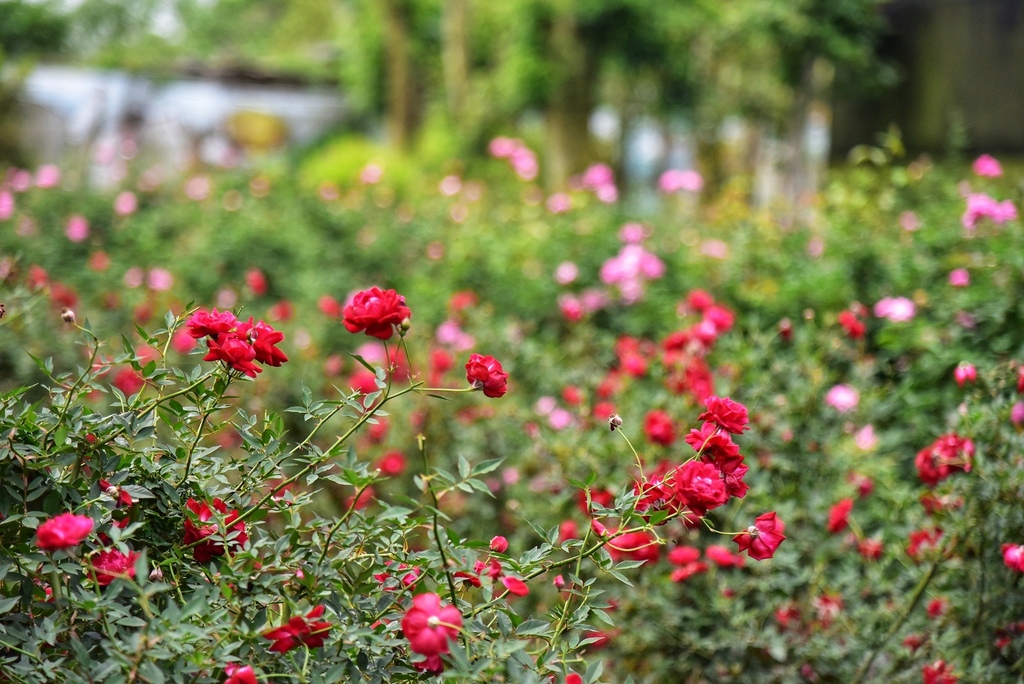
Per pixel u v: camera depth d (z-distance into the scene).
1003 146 9.69
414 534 1.79
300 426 3.80
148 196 9.30
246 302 5.82
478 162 17.61
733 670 2.49
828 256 4.84
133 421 1.68
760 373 3.08
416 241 7.28
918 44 10.89
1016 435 2.37
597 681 1.69
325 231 7.88
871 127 11.64
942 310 3.86
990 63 9.86
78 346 3.80
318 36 39.75
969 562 2.41
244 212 8.15
